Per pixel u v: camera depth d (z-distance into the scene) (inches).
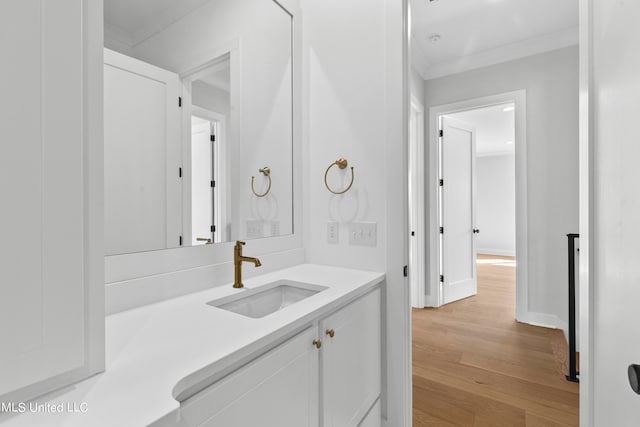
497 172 310.5
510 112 170.9
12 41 18.8
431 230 137.6
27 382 19.5
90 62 23.8
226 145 53.2
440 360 89.6
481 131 214.1
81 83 22.4
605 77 28.9
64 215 21.4
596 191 31.5
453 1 94.3
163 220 43.8
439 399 71.6
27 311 19.5
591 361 32.4
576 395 72.5
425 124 139.9
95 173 24.0
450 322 119.0
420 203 137.5
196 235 48.2
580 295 34.9
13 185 18.9
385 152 58.6
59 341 21.0
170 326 33.1
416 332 109.9
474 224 154.9
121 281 38.7
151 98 42.9
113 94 38.9
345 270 61.1
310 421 38.2
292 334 35.9
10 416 18.9
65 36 21.4
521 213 117.7
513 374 81.8
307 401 37.6
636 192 22.4
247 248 56.1
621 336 25.4
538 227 114.9
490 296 154.3
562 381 78.3
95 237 24.0
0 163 18.3
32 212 19.8
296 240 66.9
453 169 144.5
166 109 44.7
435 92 136.6
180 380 22.8
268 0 61.8
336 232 64.5
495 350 95.6
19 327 19.2
